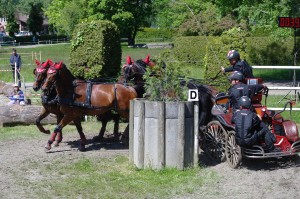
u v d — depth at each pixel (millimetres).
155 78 9312
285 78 29578
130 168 9398
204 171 9141
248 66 10414
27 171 9609
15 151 11398
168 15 45188
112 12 59688
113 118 12453
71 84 11164
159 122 8945
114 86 11273
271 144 8914
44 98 11469
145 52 48500
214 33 35094
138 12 60500
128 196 7879
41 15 86250
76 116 11203
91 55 14445
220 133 9789
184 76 9828
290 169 9102
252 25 28516
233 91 9477
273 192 7828
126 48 55875
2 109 14633
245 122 8797
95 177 8969
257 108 9461
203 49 34844
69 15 61062
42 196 8008
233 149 9250
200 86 10688
